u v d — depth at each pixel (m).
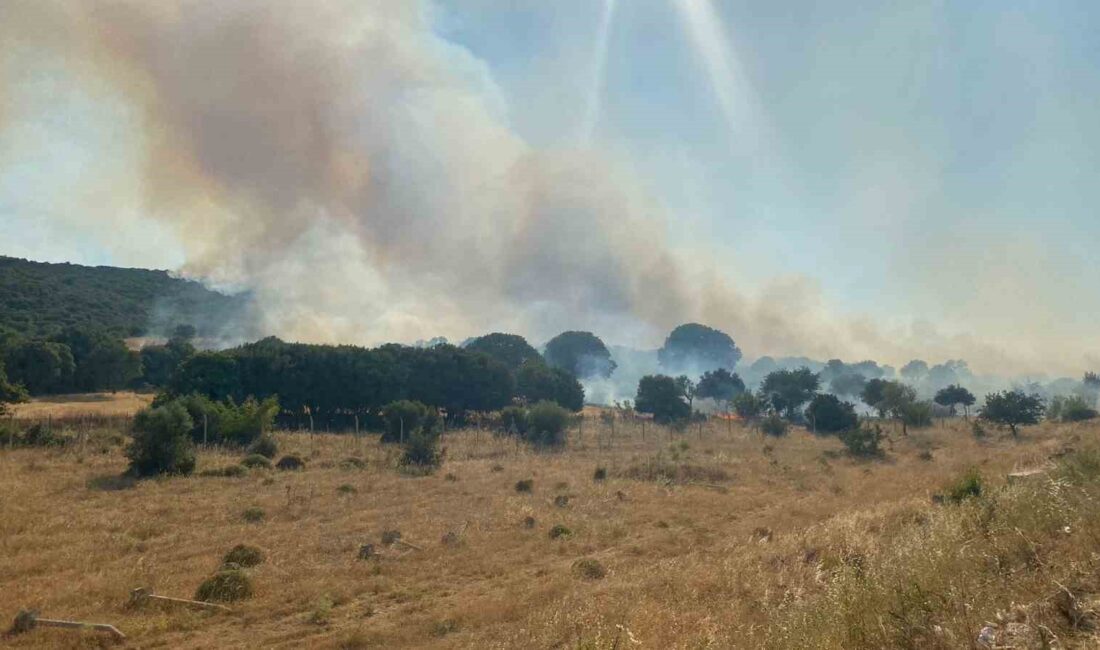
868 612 5.46
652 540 16.47
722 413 76.75
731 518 19.48
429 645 9.41
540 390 65.06
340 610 11.41
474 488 25.02
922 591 5.41
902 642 4.88
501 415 54.91
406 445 32.84
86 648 9.67
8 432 33.47
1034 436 38.28
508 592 11.83
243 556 14.34
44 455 30.27
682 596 9.83
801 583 9.17
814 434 51.06
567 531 17.11
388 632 10.08
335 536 16.88
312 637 10.10
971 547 6.53
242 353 52.06
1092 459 9.65
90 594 11.98
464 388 58.03
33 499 20.69
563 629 8.76
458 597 12.09
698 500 22.58
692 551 14.71
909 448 39.53
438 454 32.22
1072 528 6.19
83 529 17.25
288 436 42.09
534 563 14.55
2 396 39.78
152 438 26.31
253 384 50.69
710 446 42.56
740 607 8.72
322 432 49.00
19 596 11.75
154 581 12.75
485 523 18.58
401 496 23.06
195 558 14.62
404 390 55.03
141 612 11.11
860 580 6.63
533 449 41.00
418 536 16.94
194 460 27.48
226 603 11.65
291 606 11.49
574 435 49.34
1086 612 4.45
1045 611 4.65
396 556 14.90
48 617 10.77
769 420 51.66
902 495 18.92
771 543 13.78
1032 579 5.46
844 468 31.34
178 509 19.92
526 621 9.60
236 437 38.16
